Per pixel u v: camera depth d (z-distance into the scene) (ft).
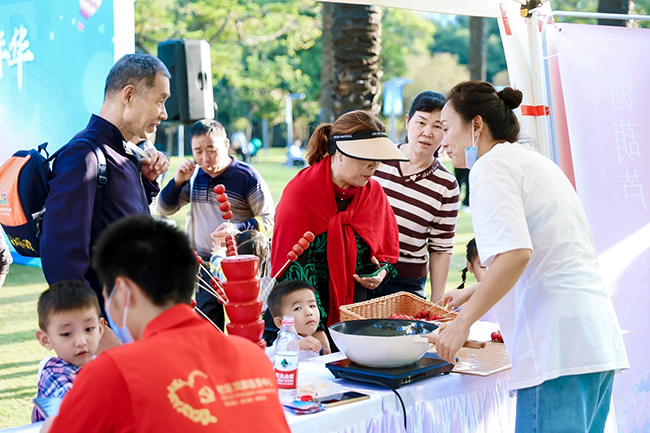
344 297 9.82
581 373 6.65
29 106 13.41
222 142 12.73
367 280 10.01
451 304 8.38
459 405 7.59
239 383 4.22
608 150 10.70
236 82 79.30
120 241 4.29
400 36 102.89
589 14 10.73
